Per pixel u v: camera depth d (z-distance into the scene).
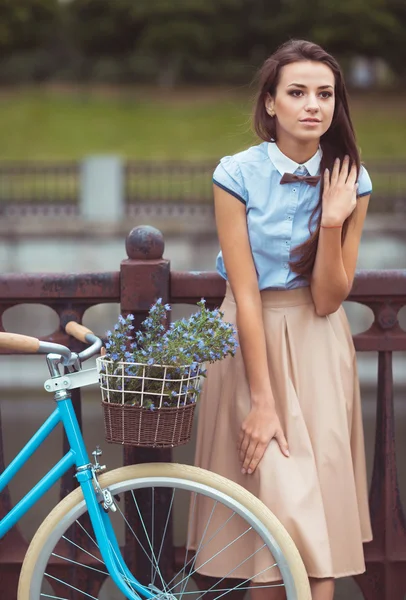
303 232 2.75
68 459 2.63
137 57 55.09
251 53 56.31
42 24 55.94
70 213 21.44
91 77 52.91
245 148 2.92
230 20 55.38
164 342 2.51
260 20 55.19
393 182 26.44
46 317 13.93
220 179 2.75
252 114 2.78
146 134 40.78
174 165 23.25
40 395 10.37
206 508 2.90
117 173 21.31
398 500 3.16
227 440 2.88
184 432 2.54
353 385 2.93
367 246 19.44
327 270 2.71
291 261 2.77
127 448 3.08
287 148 2.73
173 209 22.56
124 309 3.01
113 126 42.09
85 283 3.02
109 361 2.51
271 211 2.73
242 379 2.85
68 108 45.41
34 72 52.50
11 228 19.12
